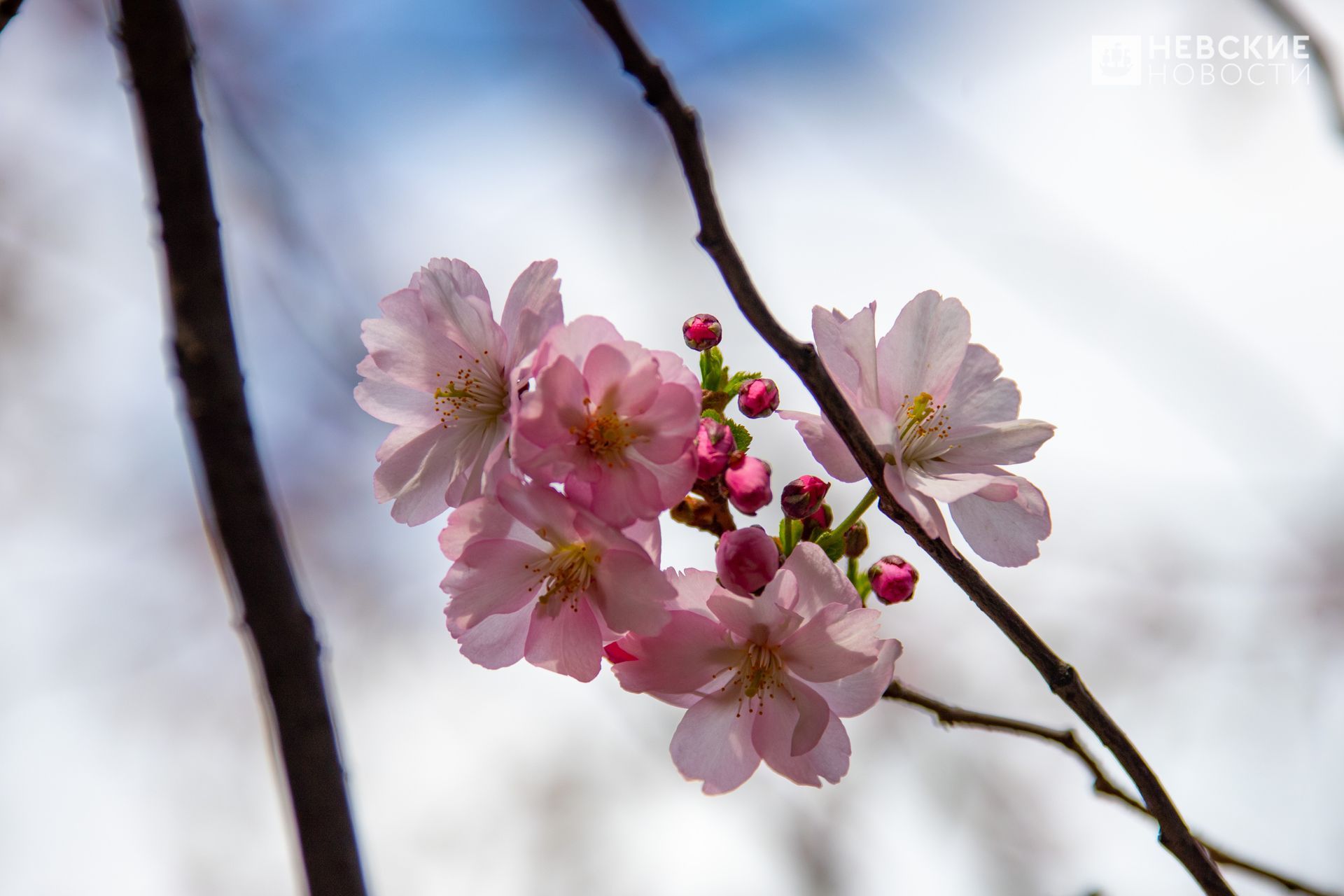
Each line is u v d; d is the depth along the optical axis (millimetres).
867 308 475
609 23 430
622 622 466
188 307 476
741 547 463
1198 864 464
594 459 463
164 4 476
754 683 472
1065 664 463
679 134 434
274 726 466
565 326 464
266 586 469
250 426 475
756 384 476
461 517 471
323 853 458
